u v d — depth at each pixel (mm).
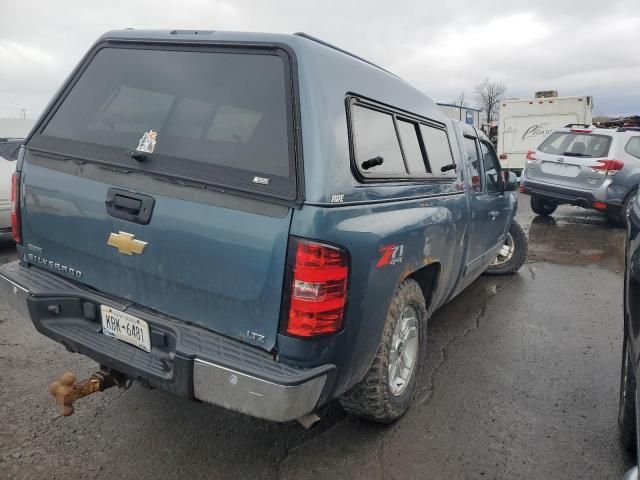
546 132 18438
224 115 2467
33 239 2975
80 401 3236
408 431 3098
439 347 4395
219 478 2619
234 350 2277
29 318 2746
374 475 2697
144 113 2686
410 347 3225
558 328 4949
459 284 4402
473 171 4465
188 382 2254
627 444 2922
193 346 2273
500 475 2748
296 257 2160
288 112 2320
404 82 3455
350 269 2305
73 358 3797
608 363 4180
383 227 2584
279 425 3086
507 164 19109
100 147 2723
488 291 6133
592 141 10305
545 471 2797
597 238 9617
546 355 4301
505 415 3326
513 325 4996
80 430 2941
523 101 18625
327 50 2572
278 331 2223
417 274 3441
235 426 3061
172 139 2547
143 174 2533
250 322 2287
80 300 2736
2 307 4773
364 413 2936
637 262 2561
